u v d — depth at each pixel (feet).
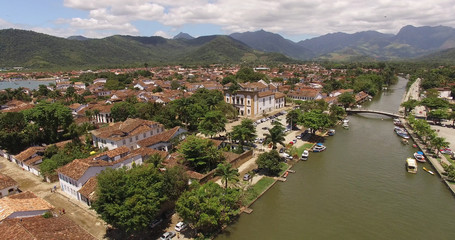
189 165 241.76
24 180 239.91
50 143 325.01
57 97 632.38
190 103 400.67
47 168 238.48
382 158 294.05
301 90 639.35
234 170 203.72
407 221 185.68
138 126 311.68
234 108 453.99
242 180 236.63
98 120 445.37
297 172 259.80
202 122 322.96
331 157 297.33
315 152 312.71
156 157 226.79
